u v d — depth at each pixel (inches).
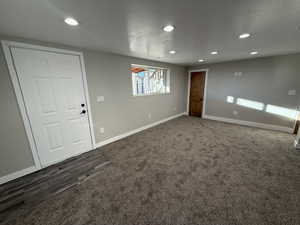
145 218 51.8
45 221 51.9
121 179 74.3
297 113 131.5
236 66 161.3
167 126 167.9
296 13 51.5
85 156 100.7
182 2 44.0
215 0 43.2
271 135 132.3
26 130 79.0
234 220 50.3
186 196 61.6
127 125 138.0
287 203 56.7
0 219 53.4
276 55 133.3
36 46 77.4
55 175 79.7
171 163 88.5
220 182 70.1
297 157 92.7
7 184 73.0
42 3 42.7
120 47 96.3
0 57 68.1
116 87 122.3
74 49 92.7
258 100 152.4
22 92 75.8
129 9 47.8
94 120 110.3
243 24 61.6
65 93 92.2
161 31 68.7
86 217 52.9
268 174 75.5
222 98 180.9
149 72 164.7
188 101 221.5
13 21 54.5
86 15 51.7
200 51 111.7
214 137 130.3
